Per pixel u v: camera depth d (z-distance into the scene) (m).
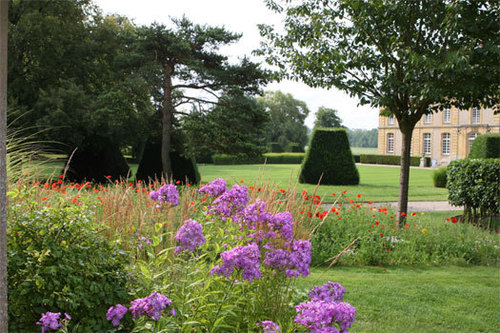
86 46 21.05
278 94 57.12
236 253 2.14
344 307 1.96
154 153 17.56
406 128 7.14
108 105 15.35
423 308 3.82
